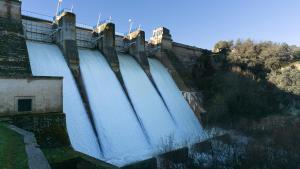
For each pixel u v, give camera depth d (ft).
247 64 196.03
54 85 77.36
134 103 127.24
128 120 114.73
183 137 130.21
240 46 209.05
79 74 116.67
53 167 57.82
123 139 105.50
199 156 114.62
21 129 63.10
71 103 101.96
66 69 114.01
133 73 144.15
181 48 189.78
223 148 122.93
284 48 201.67
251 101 168.45
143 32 155.84
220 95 170.91
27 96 73.05
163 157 99.40
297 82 172.35
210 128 154.51
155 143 114.73
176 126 135.64
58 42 124.16
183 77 178.70
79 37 140.26
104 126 104.63
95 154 92.94
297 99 168.66
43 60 110.52
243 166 111.65
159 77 159.63
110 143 100.48
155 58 176.35
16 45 95.66
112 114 111.75
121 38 164.35
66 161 60.23
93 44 143.23
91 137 97.19
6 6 98.27
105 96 116.98
